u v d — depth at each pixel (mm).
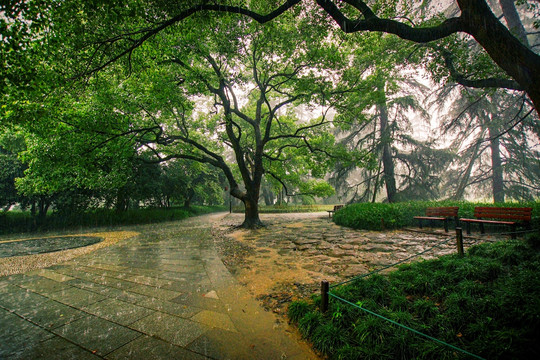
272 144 19953
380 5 8133
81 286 4977
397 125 21109
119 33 6719
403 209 11211
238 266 6180
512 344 2271
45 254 8250
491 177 21453
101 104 9742
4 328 3324
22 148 16078
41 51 5512
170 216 22672
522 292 3033
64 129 9734
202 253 7832
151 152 18953
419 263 4871
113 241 10992
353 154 15344
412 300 3531
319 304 3562
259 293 4410
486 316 2775
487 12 4180
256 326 3295
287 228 13008
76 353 2740
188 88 10172
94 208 18438
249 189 14047
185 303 4051
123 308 3896
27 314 3732
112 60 6676
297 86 12453
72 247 9531
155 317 3580
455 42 9703
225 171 14008
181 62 10289
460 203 11609
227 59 10266
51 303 4141
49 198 17672
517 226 7070
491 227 8602
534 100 3834
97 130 9969
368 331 2711
